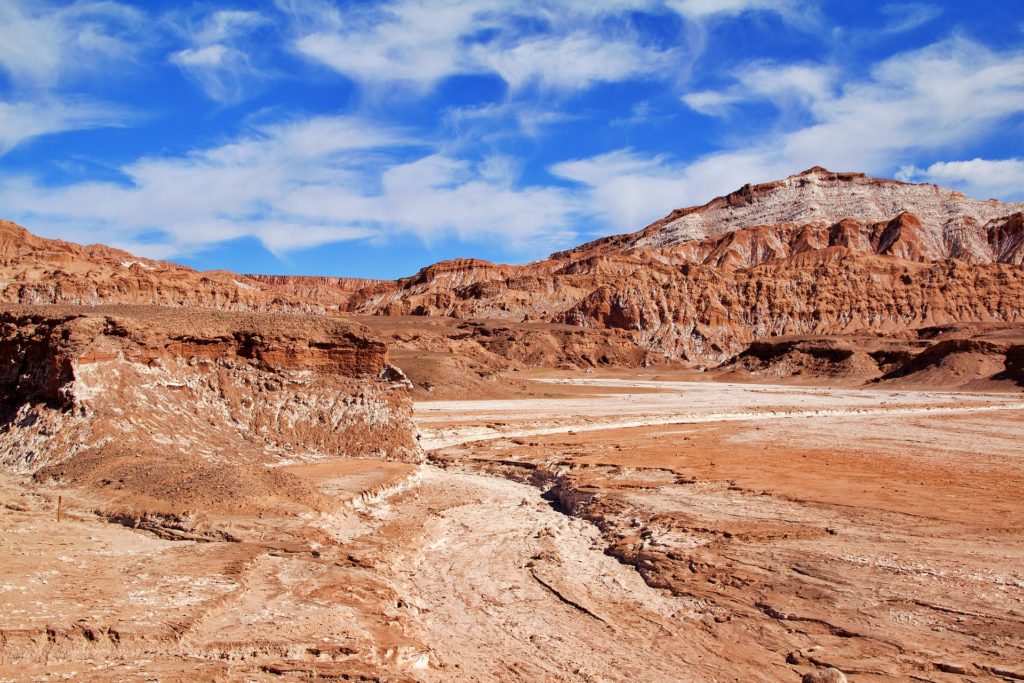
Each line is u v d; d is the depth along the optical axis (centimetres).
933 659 2194
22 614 2000
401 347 13288
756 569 2931
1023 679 2058
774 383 15362
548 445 6200
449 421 7625
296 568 2648
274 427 4791
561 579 2975
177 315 5025
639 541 3369
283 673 1866
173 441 4156
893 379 13750
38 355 4306
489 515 3959
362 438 4903
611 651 2344
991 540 3138
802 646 2342
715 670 2214
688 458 5347
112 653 1889
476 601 2731
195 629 2045
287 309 19825
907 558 2930
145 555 2614
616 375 17438
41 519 2953
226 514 3066
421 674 2064
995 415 8169
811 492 4050
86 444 3828
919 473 4656
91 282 16588
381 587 2619
